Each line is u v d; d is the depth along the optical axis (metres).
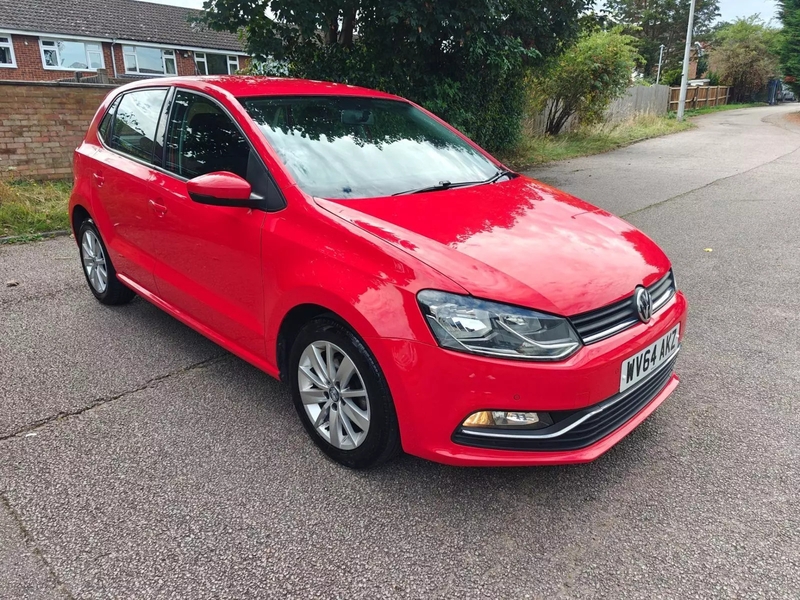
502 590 2.11
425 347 2.28
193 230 3.31
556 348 2.27
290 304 2.74
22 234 6.65
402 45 8.82
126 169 3.91
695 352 3.99
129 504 2.52
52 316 4.53
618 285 2.53
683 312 2.91
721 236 6.88
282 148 3.05
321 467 2.79
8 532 2.35
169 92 3.78
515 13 11.02
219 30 8.27
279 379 3.04
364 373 2.50
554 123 17.67
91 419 3.16
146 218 3.73
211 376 3.64
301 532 2.38
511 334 2.24
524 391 2.25
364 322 2.39
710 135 19.69
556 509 2.52
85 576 2.15
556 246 2.66
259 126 3.13
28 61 27.20
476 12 8.21
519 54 11.30
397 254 2.41
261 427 3.11
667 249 6.39
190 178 3.40
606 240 2.84
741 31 47.91
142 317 4.52
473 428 2.33
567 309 2.32
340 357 2.66
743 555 2.26
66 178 9.00
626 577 2.17
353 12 8.63
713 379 3.63
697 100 38.19
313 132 3.27
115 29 29.33
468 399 2.28
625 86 17.22
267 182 2.94
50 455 2.85
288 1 7.58
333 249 2.58
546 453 2.37
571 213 3.12
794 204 8.55
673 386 2.98
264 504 2.54
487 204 3.05
